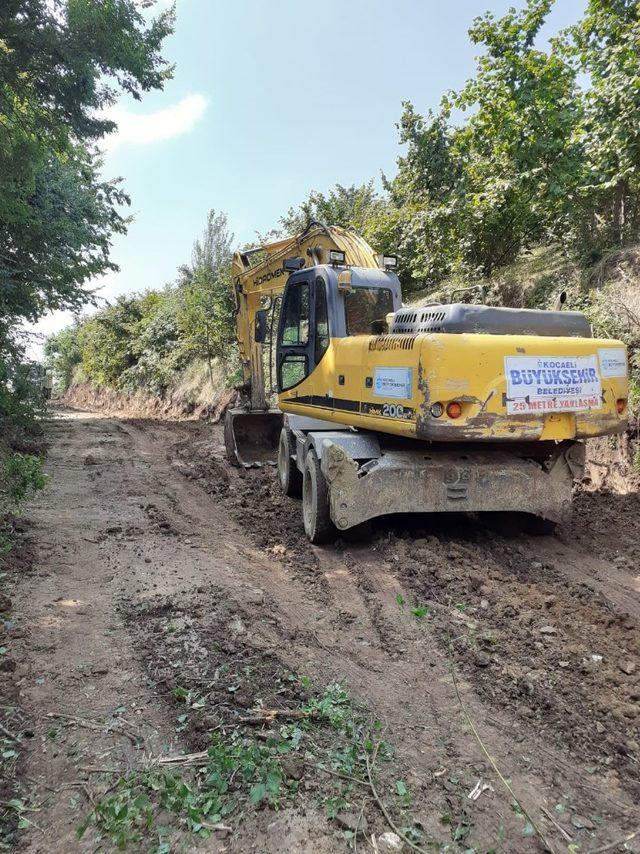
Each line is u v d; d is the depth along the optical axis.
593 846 2.60
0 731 3.33
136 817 2.72
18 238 11.82
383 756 3.14
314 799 2.83
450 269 14.64
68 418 23.19
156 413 26.12
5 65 8.05
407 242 15.16
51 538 6.77
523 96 11.02
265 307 11.77
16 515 7.38
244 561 6.23
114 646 4.30
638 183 10.61
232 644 4.27
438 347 5.29
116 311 33.47
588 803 2.85
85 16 7.75
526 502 6.16
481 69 11.83
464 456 6.31
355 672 4.01
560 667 3.99
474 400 5.35
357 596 5.27
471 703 3.63
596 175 10.18
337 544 6.50
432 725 3.43
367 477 5.98
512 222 12.86
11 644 4.30
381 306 7.50
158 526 7.38
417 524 6.91
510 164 12.01
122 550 6.46
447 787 2.93
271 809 2.76
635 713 3.45
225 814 2.74
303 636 4.52
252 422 11.28
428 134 13.47
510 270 13.22
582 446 6.32
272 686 3.77
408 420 5.61
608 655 4.13
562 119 10.91
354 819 2.71
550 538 6.57
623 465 8.05
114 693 3.71
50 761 3.11
